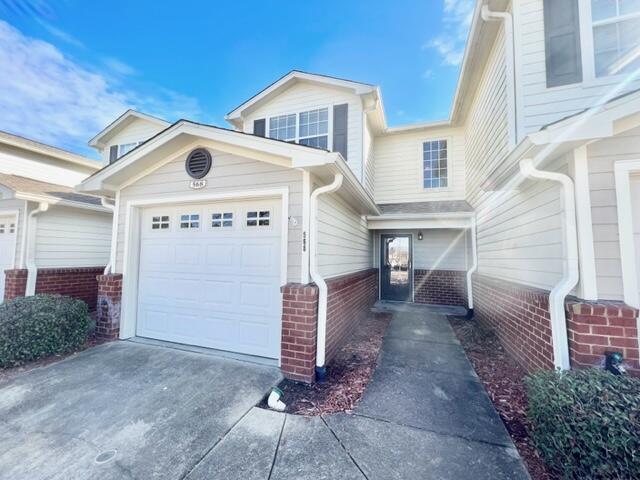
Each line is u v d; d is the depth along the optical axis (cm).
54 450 238
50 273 678
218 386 348
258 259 440
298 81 771
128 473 216
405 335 578
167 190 489
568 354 297
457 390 351
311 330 370
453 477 214
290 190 411
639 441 181
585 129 277
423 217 758
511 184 426
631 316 271
